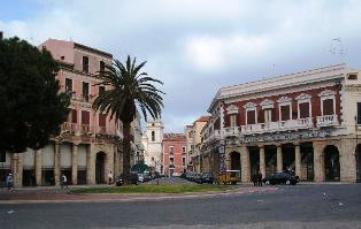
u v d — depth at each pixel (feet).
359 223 59.00
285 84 245.65
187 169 593.83
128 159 167.73
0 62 125.70
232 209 85.10
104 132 251.19
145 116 168.66
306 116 237.45
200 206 94.02
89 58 245.86
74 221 68.59
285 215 71.82
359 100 222.07
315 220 63.82
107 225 62.75
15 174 207.72
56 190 177.17
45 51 143.64
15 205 106.83
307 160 239.71
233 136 269.44
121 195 132.05
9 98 125.70
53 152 226.17
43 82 133.08
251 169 267.18
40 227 61.16
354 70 223.10
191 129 581.12
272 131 249.55
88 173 242.37
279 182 212.84
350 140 219.20
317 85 233.35
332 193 126.93
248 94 264.72
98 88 249.14
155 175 484.74
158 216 74.43
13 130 129.08
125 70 167.12
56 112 139.54
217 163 296.92
